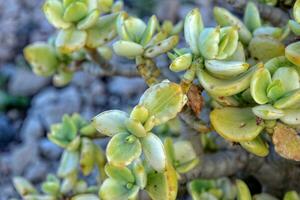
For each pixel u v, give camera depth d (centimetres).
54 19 47
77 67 58
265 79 39
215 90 39
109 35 48
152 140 38
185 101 38
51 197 56
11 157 97
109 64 56
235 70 39
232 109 41
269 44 45
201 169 51
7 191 93
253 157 53
